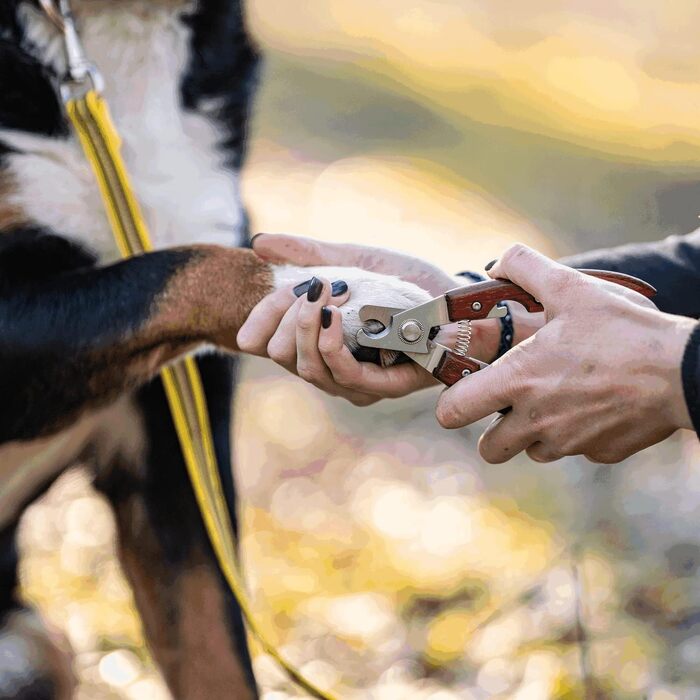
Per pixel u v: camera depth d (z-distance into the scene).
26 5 2.79
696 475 4.63
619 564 3.85
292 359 2.16
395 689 3.60
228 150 3.11
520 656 3.57
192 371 2.76
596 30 13.61
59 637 3.36
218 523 2.72
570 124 10.33
